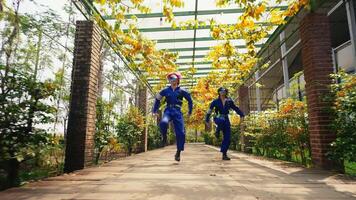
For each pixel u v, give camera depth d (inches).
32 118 131.6
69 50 186.7
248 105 399.2
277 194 89.7
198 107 578.2
